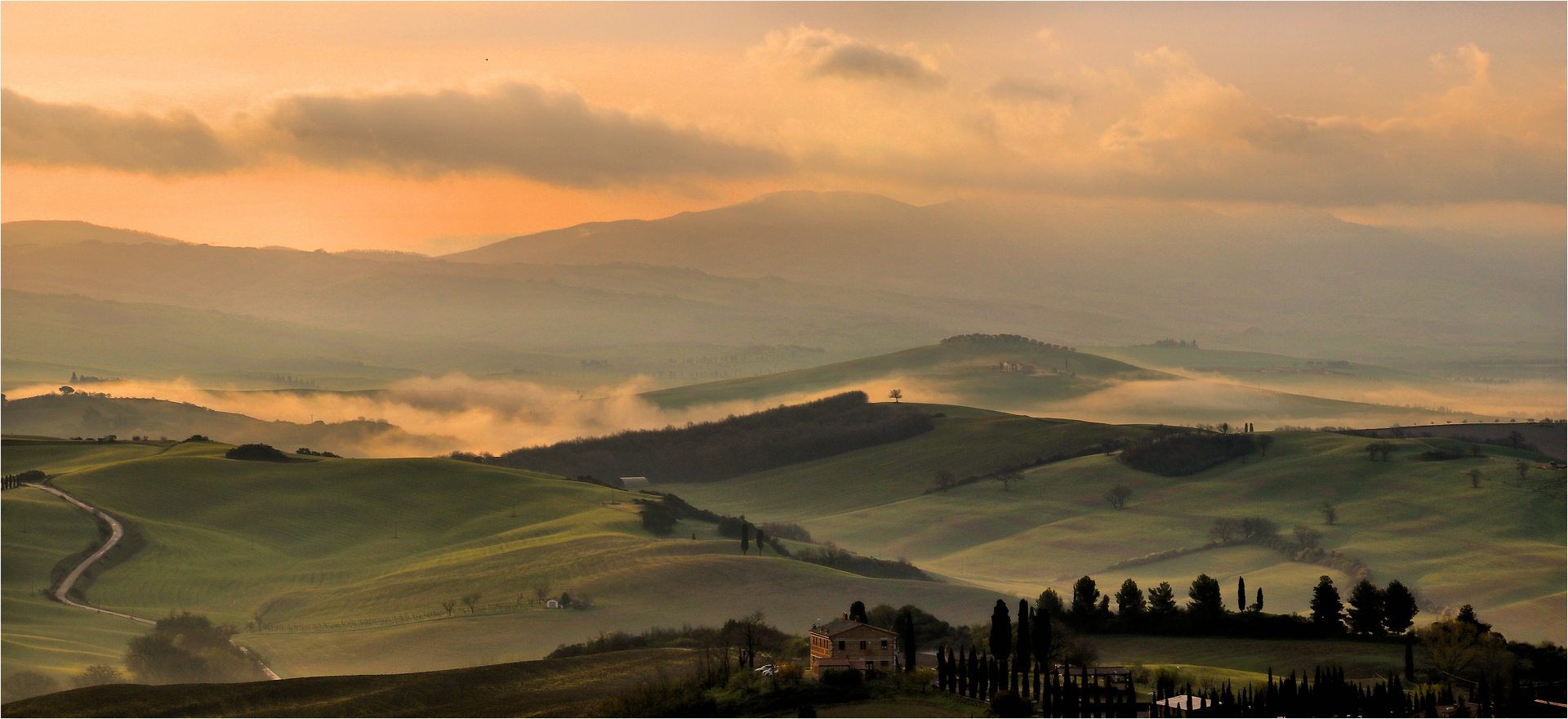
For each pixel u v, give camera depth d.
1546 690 106.88
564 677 133.00
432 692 125.81
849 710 101.25
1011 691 98.88
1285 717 95.56
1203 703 97.00
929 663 120.19
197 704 120.69
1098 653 138.88
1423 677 123.19
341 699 123.06
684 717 106.44
